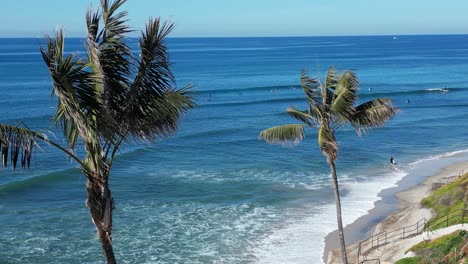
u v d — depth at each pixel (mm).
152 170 49719
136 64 10258
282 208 38625
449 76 151625
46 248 31016
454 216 26844
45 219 36188
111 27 9883
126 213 37406
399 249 25953
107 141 10672
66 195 42094
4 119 72125
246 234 33250
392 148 60156
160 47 10281
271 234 33188
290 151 57656
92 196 10523
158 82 10547
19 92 104188
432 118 80750
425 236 25391
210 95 105312
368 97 106688
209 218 36469
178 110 11234
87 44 9820
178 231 33875
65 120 10648
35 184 44406
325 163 52500
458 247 21859
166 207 38938
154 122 10945
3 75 140125
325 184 45062
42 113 77750
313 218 36188
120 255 30016
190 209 38500
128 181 45844
